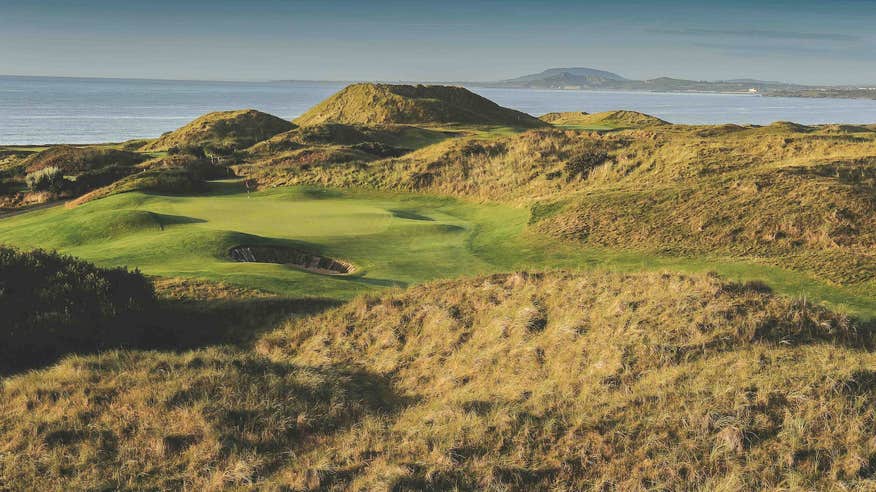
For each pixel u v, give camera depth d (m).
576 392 12.02
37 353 15.62
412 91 164.62
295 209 38.97
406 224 34.12
